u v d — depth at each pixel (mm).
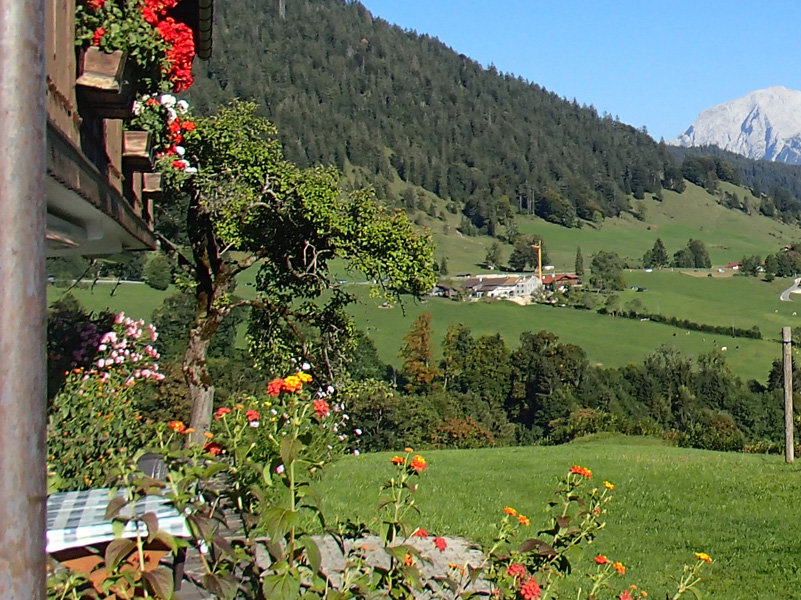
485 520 8070
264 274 12742
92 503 3887
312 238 12156
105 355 9555
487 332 80250
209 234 12172
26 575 1440
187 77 6316
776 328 91250
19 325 1448
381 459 13109
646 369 60125
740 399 56469
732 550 7484
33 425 1455
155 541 3189
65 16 3754
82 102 4113
